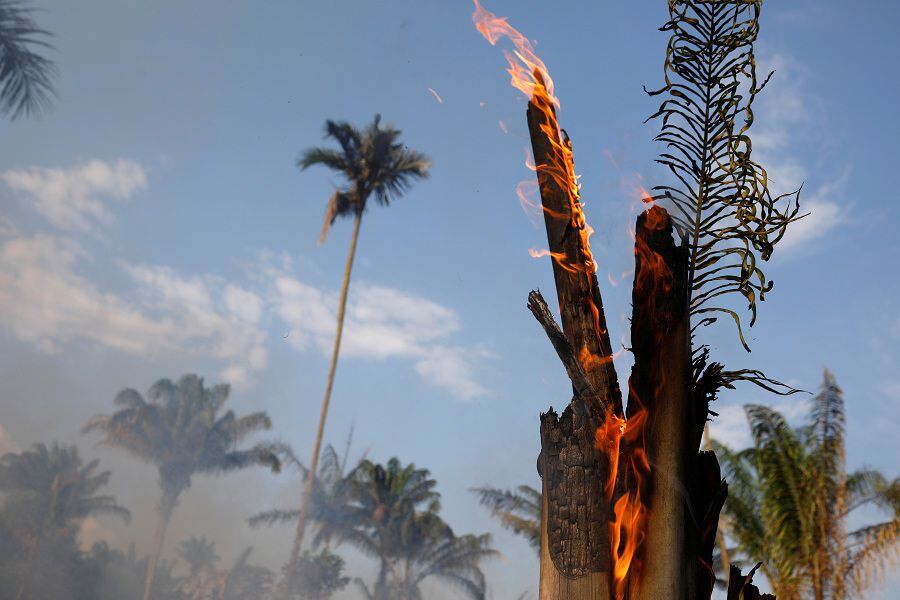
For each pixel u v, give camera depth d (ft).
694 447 9.97
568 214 11.31
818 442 56.13
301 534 114.52
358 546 135.23
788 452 55.93
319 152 114.21
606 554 9.84
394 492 138.51
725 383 10.36
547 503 10.31
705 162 11.19
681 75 11.51
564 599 9.80
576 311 10.98
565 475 10.21
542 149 11.51
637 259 10.25
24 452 155.43
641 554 9.62
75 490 153.28
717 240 10.94
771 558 56.85
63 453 157.79
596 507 10.00
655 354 10.05
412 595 134.51
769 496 56.18
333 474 139.85
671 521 9.61
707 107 11.36
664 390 9.95
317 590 143.13
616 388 10.62
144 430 142.92
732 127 11.15
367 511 136.36
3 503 147.02
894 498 54.95
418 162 113.80
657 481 9.73
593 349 10.82
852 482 57.11
